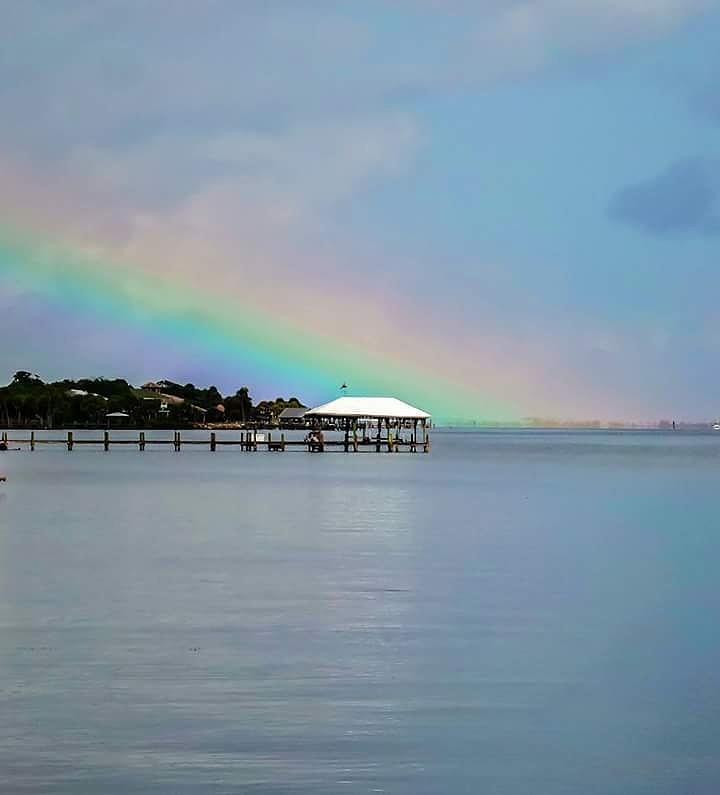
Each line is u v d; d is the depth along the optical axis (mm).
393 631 20016
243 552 31609
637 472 87562
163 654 18047
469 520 42719
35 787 12070
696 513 46781
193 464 93688
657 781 12383
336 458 110188
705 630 20219
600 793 12055
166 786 12109
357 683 16234
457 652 18312
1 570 27641
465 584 25672
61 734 13781
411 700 15352
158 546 33062
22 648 18469
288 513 45500
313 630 20094
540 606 22719
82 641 19047
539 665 17422
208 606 22500
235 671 16922
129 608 22234
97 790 11992
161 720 14359
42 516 43500
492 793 12023
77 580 26000
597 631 20094
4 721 14289
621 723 14344
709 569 28422
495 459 116062
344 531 38031
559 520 43062
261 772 12531
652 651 18438
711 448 178000
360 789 12086
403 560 30016
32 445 122438
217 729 13992
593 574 27469
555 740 13680
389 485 66500
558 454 139500
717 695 15672
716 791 12133
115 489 60781
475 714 14711
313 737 13711
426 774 12523
